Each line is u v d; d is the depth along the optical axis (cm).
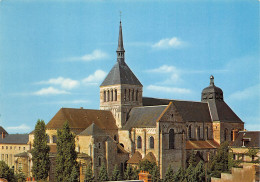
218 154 15300
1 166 10800
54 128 14562
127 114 16538
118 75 16688
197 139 17762
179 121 15488
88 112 15950
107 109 16912
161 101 18525
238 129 19275
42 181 12394
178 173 13675
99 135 13950
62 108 15288
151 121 15262
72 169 12456
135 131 15712
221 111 18888
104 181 11869
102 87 17188
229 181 5253
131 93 16788
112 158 14262
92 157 13650
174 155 15162
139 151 15475
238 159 14562
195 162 15700
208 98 19312
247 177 5059
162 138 14750
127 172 13525
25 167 13888
